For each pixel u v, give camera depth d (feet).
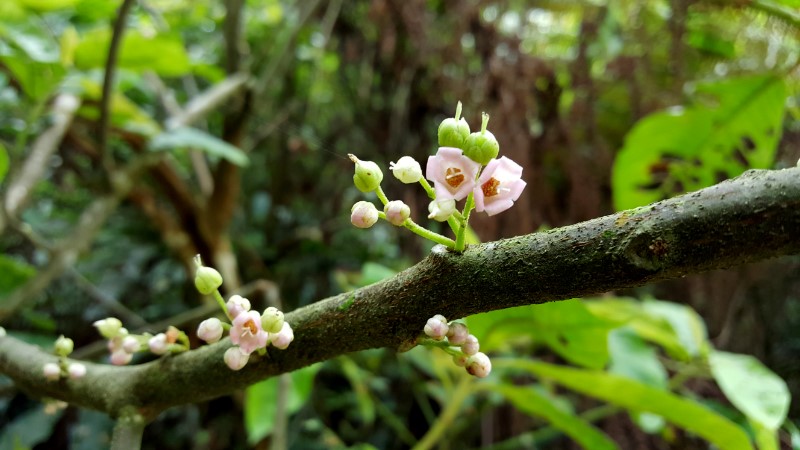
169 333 0.44
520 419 1.36
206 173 1.57
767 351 1.53
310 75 1.75
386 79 1.56
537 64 1.29
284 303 1.70
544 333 0.72
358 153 1.69
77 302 1.66
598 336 0.68
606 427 1.23
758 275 1.37
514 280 0.31
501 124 1.28
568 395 1.38
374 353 1.37
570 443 1.31
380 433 1.60
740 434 0.65
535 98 1.31
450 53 1.38
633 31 1.25
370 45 1.59
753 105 0.82
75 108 1.15
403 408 1.61
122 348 0.46
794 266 1.50
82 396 0.47
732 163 0.89
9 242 1.61
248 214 2.00
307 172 1.84
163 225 1.39
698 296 1.38
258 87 1.38
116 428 0.44
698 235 0.26
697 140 0.87
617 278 0.28
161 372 0.44
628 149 0.91
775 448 0.72
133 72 1.19
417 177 0.33
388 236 1.83
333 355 0.39
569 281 0.30
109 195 1.10
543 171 1.31
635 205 0.98
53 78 0.98
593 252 0.29
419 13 1.41
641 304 1.07
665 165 0.92
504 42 1.33
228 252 1.42
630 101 1.26
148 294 1.77
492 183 0.32
